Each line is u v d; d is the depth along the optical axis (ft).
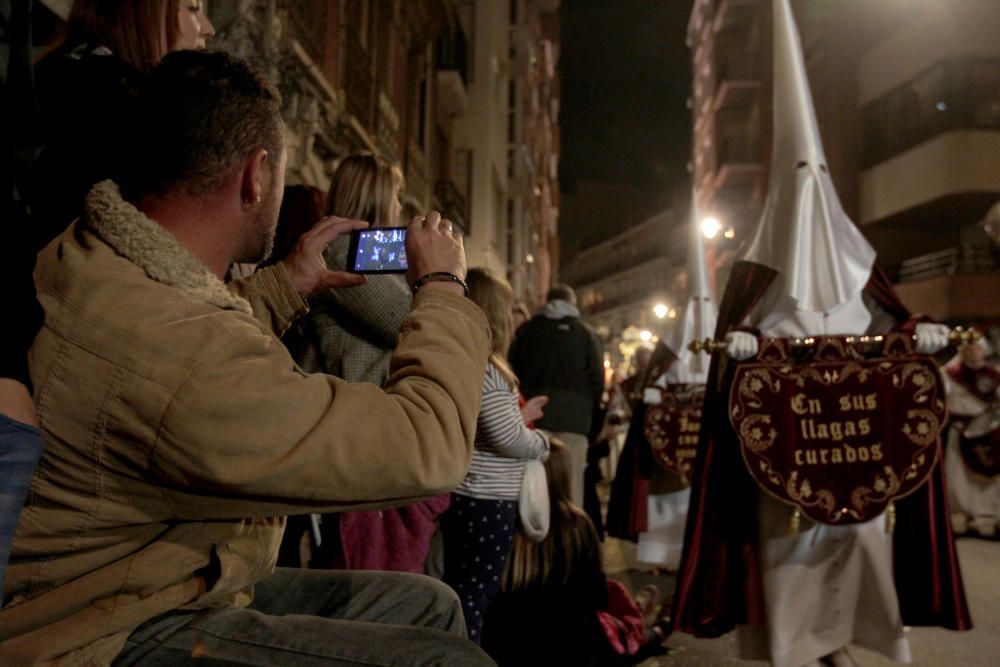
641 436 20.22
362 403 4.36
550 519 11.39
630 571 21.17
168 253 4.45
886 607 11.25
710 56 123.03
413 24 52.01
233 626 4.64
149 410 4.05
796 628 11.25
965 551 24.21
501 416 9.96
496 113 79.61
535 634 11.12
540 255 146.30
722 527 11.92
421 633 4.74
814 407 11.30
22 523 4.15
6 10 5.03
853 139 74.74
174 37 7.75
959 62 65.46
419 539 9.34
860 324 12.11
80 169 6.01
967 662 13.47
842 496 11.00
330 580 5.89
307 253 6.25
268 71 25.40
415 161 52.03
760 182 98.84
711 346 11.48
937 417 11.17
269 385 4.17
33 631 4.14
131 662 4.36
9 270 3.84
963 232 72.38
